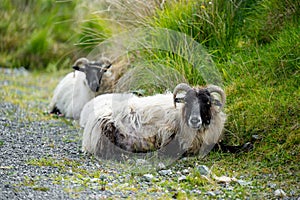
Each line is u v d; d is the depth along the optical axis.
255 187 21.95
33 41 56.00
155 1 35.28
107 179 22.77
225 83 30.38
